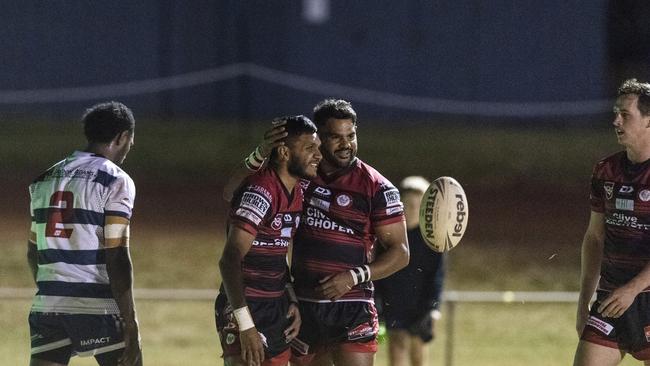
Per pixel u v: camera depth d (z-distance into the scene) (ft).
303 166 69.31
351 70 322.34
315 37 320.70
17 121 297.94
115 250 71.67
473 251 185.68
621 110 72.38
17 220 195.62
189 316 150.20
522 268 176.86
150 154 261.03
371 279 71.51
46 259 72.95
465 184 242.78
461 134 297.74
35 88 314.96
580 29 325.01
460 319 152.35
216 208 215.10
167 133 286.66
